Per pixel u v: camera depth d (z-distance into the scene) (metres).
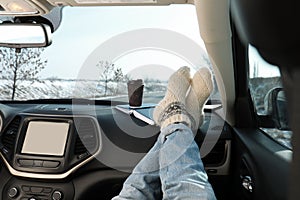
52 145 1.58
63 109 1.70
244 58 1.45
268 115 1.41
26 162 1.58
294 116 0.44
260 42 0.44
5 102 1.95
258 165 1.28
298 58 0.41
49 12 1.61
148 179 1.27
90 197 1.61
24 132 1.62
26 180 1.59
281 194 1.03
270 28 0.41
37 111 1.67
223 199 1.65
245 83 1.54
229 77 1.50
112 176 1.58
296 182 0.46
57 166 1.56
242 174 1.46
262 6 0.40
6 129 1.65
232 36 1.33
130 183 1.29
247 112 1.60
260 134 1.51
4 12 1.59
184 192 1.11
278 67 0.45
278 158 1.13
